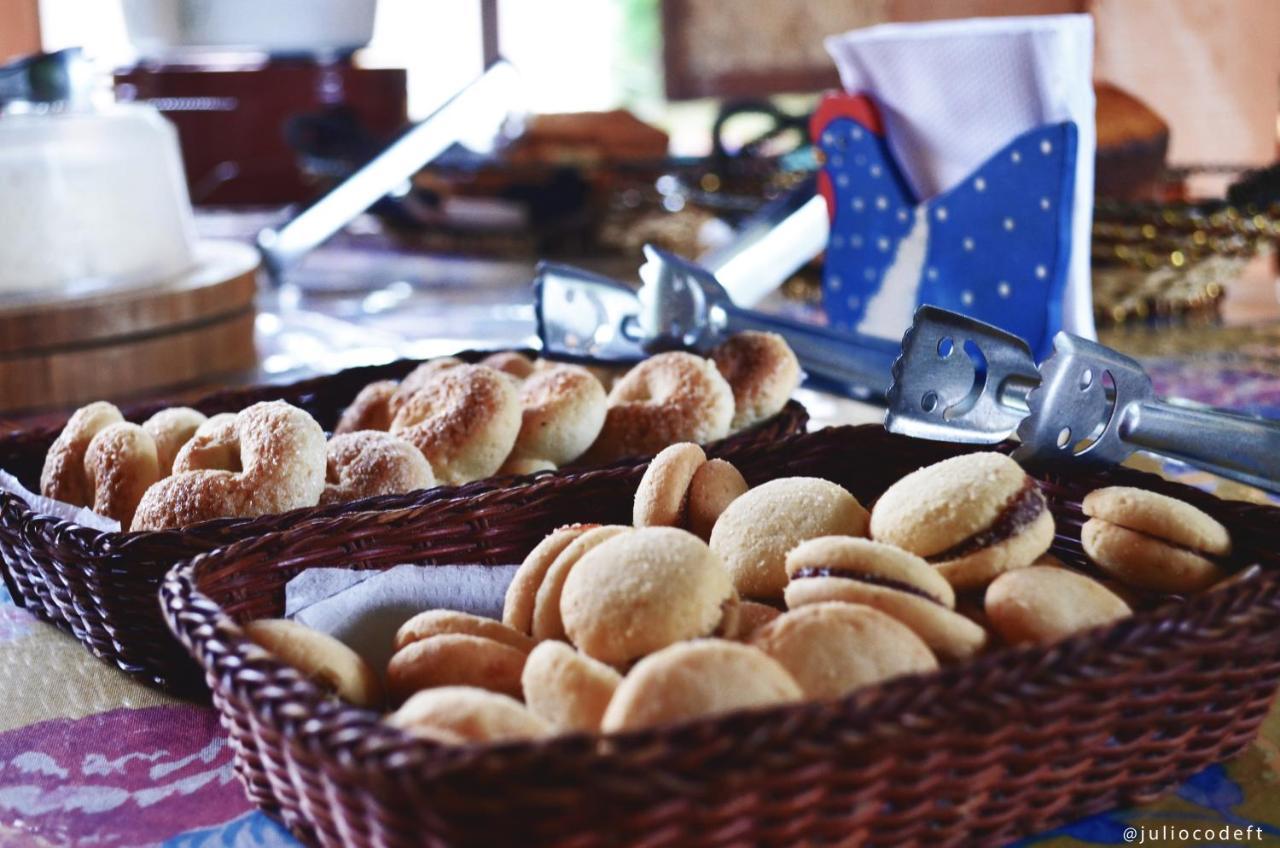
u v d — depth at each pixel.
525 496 0.85
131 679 0.83
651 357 1.10
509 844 0.47
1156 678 0.59
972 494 0.69
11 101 1.76
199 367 1.73
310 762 0.53
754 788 0.49
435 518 0.81
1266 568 0.74
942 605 0.63
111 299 1.62
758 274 1.53
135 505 0.91
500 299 2.29
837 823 0.52
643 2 3.84
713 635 0.62
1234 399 1.50
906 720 0.51
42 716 0.78
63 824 0.66
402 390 1.09
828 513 0.75
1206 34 2.67
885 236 1.47
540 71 3.98
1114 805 0.64
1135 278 1.88
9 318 1.56
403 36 4.06
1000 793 0.58
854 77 1.48
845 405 1.52
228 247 2.09
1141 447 0.84
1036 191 1.28
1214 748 0.65
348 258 2.86
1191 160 2.76
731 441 0.92
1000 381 0.86
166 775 0.71
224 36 1.76
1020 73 1.27
